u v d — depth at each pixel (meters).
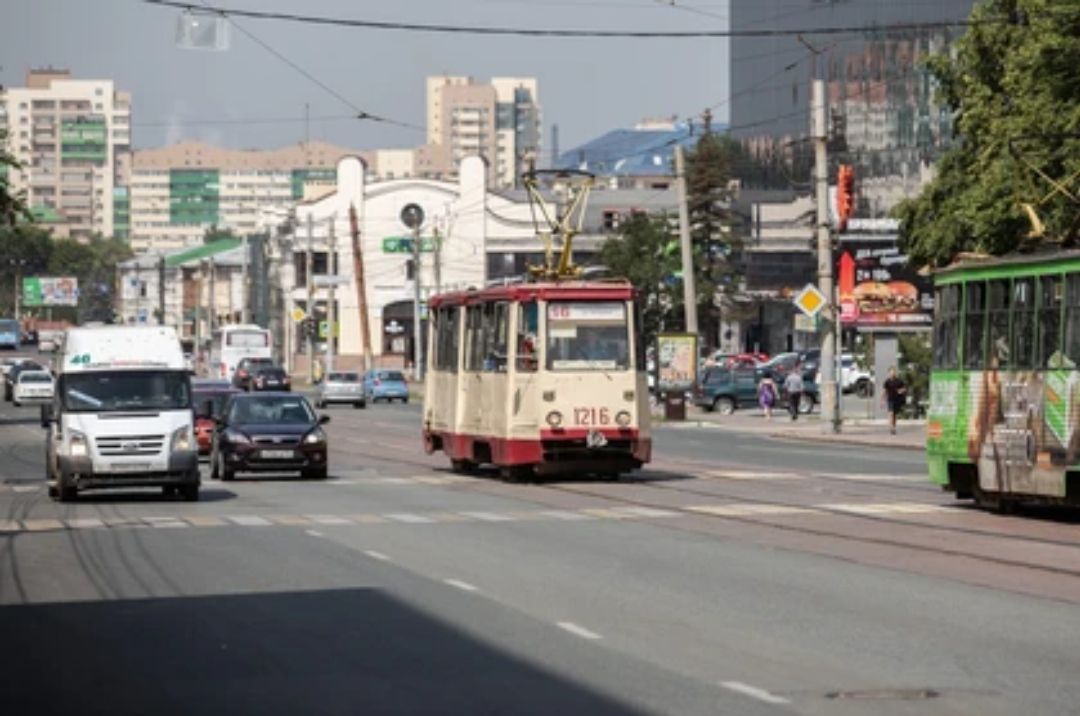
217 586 27.55
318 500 46.84
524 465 52.59
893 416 87.12
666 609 24.08
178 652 20.91
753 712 16.34
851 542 33.69
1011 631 21.77
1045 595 25.42
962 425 41.62
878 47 146.00
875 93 146.38
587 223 185.62
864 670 18.81
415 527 37.97
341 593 26.38
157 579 28.64
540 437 51.91
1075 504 37.00
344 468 62.59
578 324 52.50
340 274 186.62
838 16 151.62
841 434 84.75
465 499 46.56
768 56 164.38
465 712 16.59
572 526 37.84
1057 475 37.22
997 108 74.75
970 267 41.56
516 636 21.62
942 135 137.50
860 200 147.25
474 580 27.80
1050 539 34.03
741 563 30.05
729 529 36.72
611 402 52.31
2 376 166.50
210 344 183.12
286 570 29.69
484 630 22.20
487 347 55.00
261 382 139.25
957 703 16.78
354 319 186.75
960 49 77.31
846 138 150.00
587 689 17.72
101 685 18.70
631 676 18.50
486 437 54.69
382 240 185.75
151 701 17.62
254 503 45.91
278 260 193.88
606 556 31.41
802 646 20.61
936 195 79.62
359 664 19.70
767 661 19.48
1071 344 36.88
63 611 24.92
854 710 16.42
